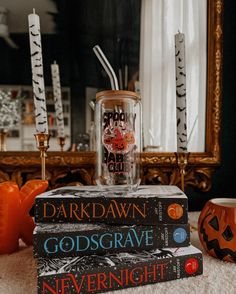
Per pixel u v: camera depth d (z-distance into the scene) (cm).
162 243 26
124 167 33
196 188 56
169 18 55
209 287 23
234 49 57
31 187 34
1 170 50
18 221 32
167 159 53
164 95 55
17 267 28
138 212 27
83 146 52
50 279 21
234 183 57
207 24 56
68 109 53
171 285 24
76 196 27
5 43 52
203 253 31
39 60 36
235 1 57
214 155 54
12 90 52
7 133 51
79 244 25
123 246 25
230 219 28
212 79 55
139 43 55
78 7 54
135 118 36
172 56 55
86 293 22
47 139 38
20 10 52
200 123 56
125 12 54
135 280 23
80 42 53
